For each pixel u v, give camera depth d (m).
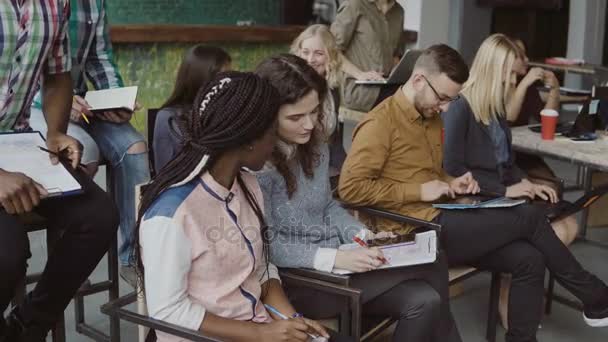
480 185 3.00
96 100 2.87
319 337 1.77
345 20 4.43
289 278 2.05
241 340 1.66
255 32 5.79
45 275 2.08
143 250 1.64
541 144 3.22
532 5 6.84
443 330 2.26
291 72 1.98
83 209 2.04
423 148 2.65
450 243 2.59
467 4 6.91
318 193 2.25
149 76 5.27
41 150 2.07
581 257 3.86
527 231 2.63
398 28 4.64
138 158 2.85
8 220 1.88
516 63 3.03
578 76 7.06
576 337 3.05
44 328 2.11
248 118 1.62
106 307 1.71
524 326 2.67
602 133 3.46
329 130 2.29
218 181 1.68
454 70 2.50
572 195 4.82
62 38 2.21
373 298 2.17
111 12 5.30
